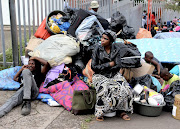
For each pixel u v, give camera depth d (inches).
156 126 109.7
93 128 105.0
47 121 110.3
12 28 195.9
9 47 244.2
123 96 111.1
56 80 144.9
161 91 143.0
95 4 253.0
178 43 209.0
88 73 146.7
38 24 218.8
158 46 209.0
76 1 277.6
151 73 146.9
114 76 117.0
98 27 173.9
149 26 458.6
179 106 117.9
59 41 157.8
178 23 534.3
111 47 114.7
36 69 149.8
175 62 184.9
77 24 178.7
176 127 109.0
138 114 126.9
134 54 127.2
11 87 150.4
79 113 120.0
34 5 214.7
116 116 122.6
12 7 192.4
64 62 155.0
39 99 139.7
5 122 106.9
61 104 129.0
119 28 228.4
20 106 128.8
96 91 114.4
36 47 165.8
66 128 103.7
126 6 396.2
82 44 164.4
